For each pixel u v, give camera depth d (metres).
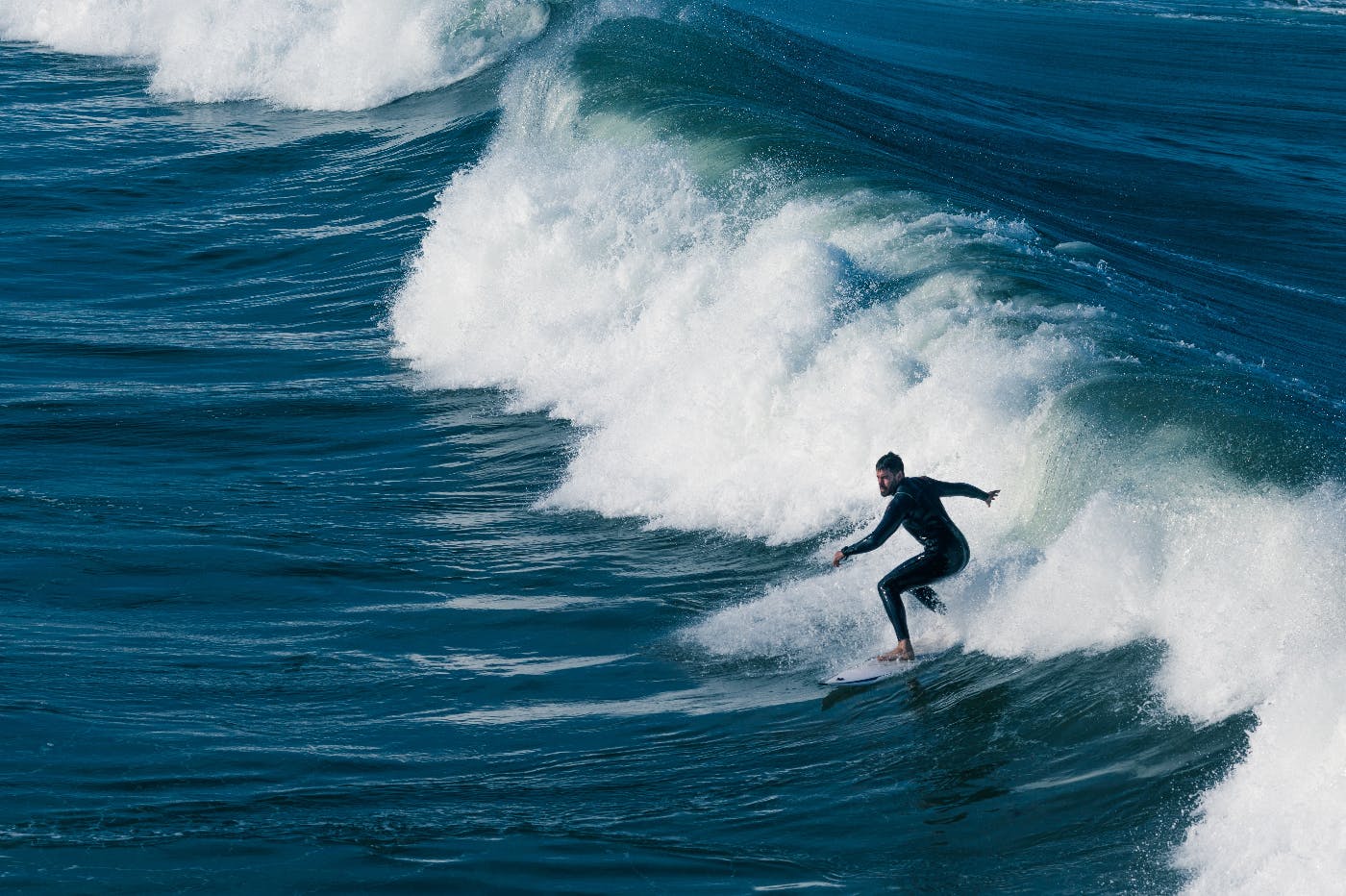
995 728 25.64
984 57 153.25
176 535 40.03
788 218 52.69
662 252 55.09
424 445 49.16
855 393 38.25
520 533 41.00
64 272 71.50
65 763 25.23
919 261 45.28
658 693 29.91
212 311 66.44
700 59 88.31
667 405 44.94
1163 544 27.41
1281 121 127.56
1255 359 44.38
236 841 22.33
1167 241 76.12
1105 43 182.50
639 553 38.84
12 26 134.00
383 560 38.78
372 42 107.81
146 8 127.94
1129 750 23.64
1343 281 71.69
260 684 30.38
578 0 109.12
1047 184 85.69
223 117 105.00
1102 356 35.47
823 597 33.66
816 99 88.94
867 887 21.05
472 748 27.16
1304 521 25.48
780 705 28.55
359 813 23.69
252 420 51.69
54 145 96.19
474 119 91.75
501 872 21.47
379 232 76.44
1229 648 24.34
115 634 32.91
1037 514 32.09
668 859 22.05
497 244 58.94
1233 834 20.53
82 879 20.94
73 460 46.72
